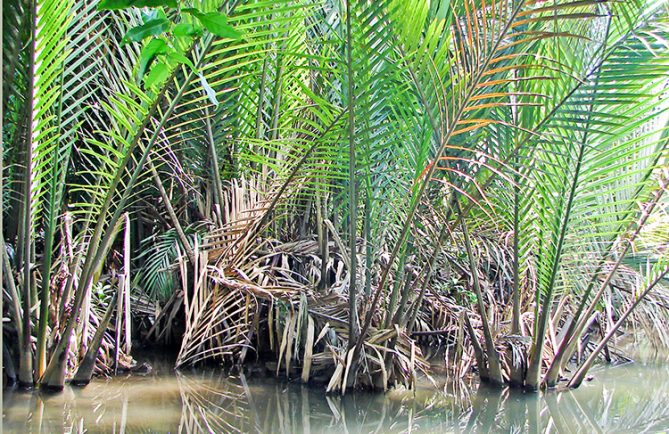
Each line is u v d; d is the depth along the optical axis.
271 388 4.50
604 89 4.31
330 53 4.91
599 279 5.61
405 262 4.93
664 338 6.26
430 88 3.88
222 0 3.52
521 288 5.70
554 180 4.53
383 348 4.38
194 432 3.51
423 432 3.79
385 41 3.74
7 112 3.63
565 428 3.99
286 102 5.46
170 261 5.42
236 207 5.24
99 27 5.03
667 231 4.81
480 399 4.50
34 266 4.21
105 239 4.09
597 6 4.30
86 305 4.53
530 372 4.72
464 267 6.18
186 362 4.98
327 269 5.32
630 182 5.04
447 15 4.23
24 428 3.42
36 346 4.12
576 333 4.98
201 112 5.09
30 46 3.46
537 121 4.43
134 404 3.97
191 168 5.50
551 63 4.50
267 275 5.04
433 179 4.14
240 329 5.07
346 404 4.22
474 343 4.91
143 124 3.87
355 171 4.26
